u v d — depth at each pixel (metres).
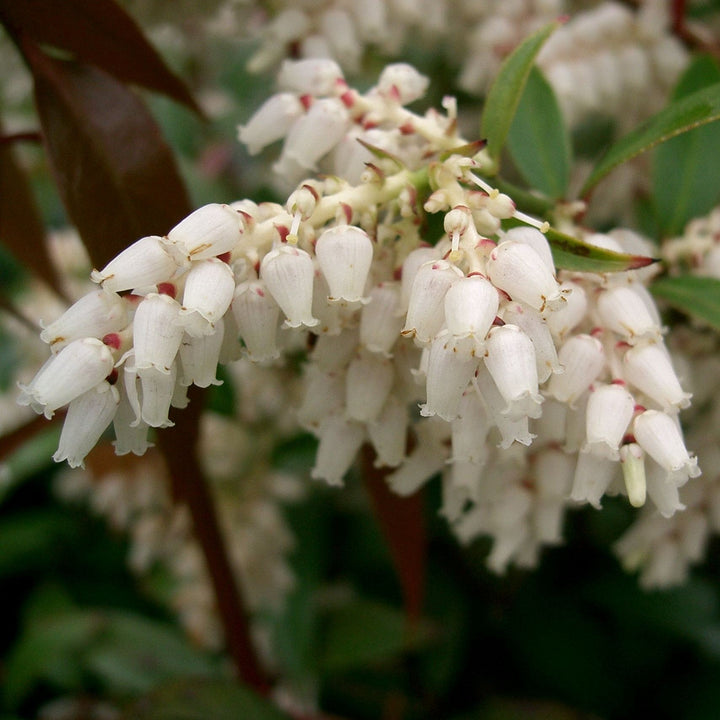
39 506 0.43
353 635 0.34
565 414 0.20
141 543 0.35
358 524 0.38
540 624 0.36
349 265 0.18
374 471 0.23
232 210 0.18
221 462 0.33
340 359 0.20
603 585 0.35
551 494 0.21
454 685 0.36
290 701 0.33
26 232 0.27
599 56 0.29
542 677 0.36
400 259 0.19
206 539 0.25
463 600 0.36
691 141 0.23
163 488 0.33
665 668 0.35
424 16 0.30
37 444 0.33
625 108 0.31
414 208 0.19
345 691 0.36
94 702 0.35
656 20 0.29
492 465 0.21
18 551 0.40
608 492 0.20
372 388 0.20
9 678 0.35
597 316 0.19
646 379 0.19
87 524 0.42
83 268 0.38
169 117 0.38
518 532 0.22
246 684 0.27
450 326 0.17
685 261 0.23
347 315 0.19
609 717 0.35
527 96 0.22
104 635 0.34
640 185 0.31
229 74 0.38
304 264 0.18
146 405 0.18
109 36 0.22
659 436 0.19
